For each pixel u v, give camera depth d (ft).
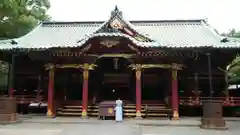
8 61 84.43
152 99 84.64
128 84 89.66
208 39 78.38
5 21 93.35
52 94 70.85
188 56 72.54
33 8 108.58
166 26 95.50
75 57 71.10
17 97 80.43
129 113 71.26
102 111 64.23
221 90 84.43
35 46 69.21
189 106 77.25
